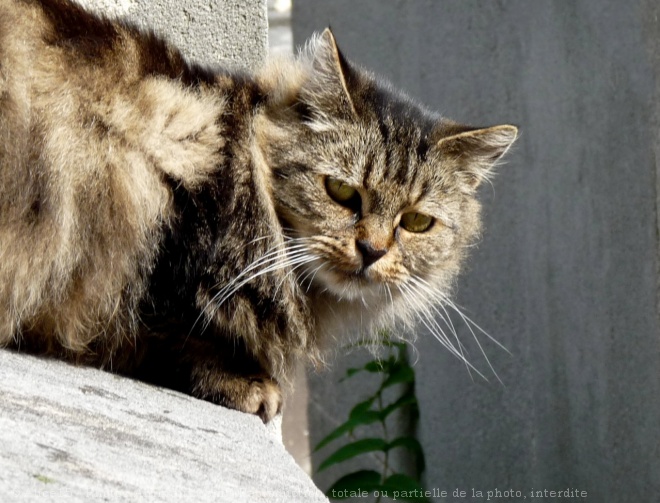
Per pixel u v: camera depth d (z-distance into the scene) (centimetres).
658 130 543
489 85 685
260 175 383
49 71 346
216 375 360
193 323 362
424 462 728
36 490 189
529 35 652
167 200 359
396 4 753
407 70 745
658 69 543
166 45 396
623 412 567
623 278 566
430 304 452
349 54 782
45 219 335
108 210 346
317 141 396
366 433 781
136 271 353
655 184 542
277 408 371
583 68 600
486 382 685
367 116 408
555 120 629
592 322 595
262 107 399
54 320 344
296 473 272
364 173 399
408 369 723
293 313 388
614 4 570
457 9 702
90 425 248
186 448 260
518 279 669
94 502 193
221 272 363
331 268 395
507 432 677
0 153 329
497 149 451
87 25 370
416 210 416
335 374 796
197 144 370
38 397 256
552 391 638
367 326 437
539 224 648
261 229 376
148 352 360
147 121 362
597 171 588
